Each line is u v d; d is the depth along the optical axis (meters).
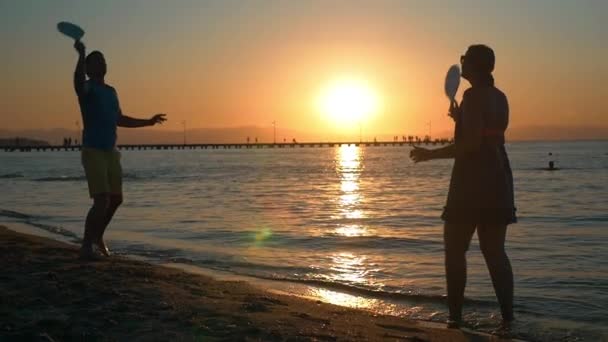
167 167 61.28
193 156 118.56
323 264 9.40
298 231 13.36
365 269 9.02
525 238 12.41
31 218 15.86
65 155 125.69
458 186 5.43
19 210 18.31
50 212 17.50
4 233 10.38
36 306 5.50
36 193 26.11
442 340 5.16
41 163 73.06
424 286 7.79
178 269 8.27
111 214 8.14
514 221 5.47
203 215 16.89
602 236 12.66
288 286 7.88
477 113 5.25
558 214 17.25
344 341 4.84
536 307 6.71
